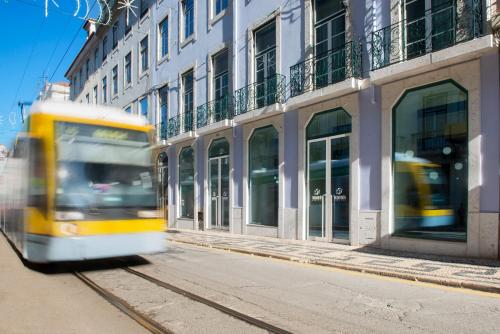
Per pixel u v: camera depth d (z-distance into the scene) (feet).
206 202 58.54
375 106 35.68
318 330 15.49
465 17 29.25
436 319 16.81
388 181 34.24
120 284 23.18
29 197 27.04
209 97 59.47
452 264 26.66
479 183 28.60
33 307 18.76
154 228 27.89
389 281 23.80
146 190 28.09
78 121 26.81
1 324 16.42
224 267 28.45
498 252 27.58
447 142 30.94
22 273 26.45
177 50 69.46
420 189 32.48
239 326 15.97
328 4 41.09
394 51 33.96
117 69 97.09
